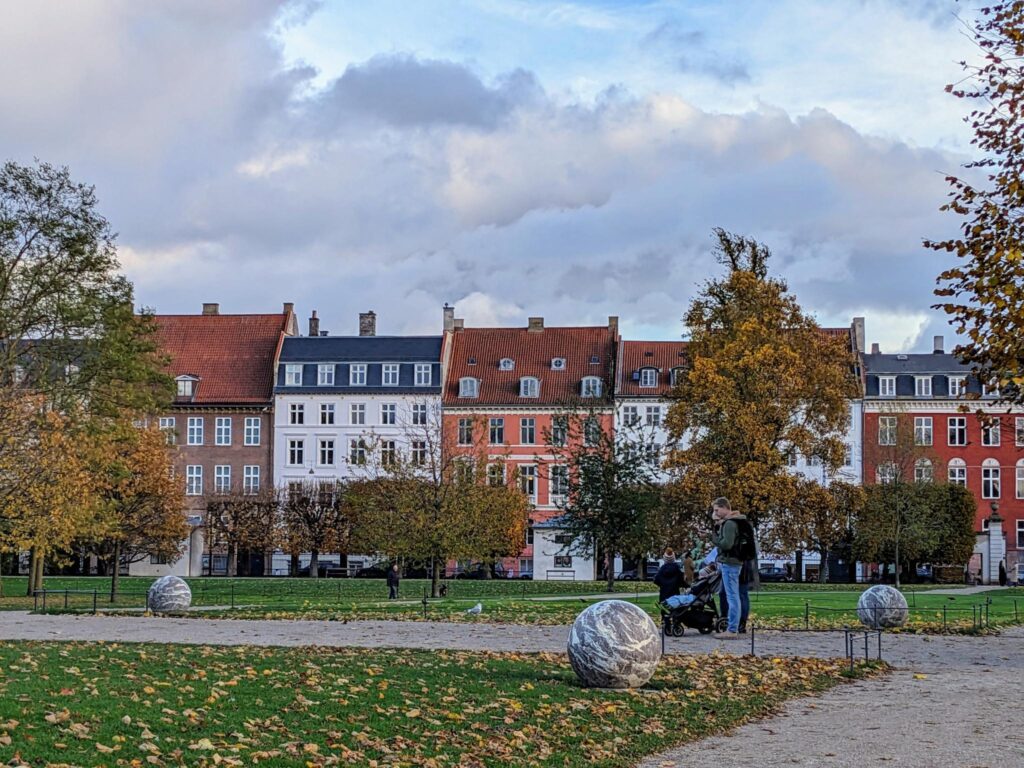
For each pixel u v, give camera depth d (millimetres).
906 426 94250
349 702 18297
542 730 16844
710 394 65312
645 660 20234
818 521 65500
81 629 33594
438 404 109250
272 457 110562
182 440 111000
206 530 101500
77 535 56844
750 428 64062
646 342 111875
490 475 71500
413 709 17859
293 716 16922
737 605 28406
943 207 23953
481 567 97125
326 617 38844
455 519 58250
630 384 108438
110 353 60000
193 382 111438
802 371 65812
